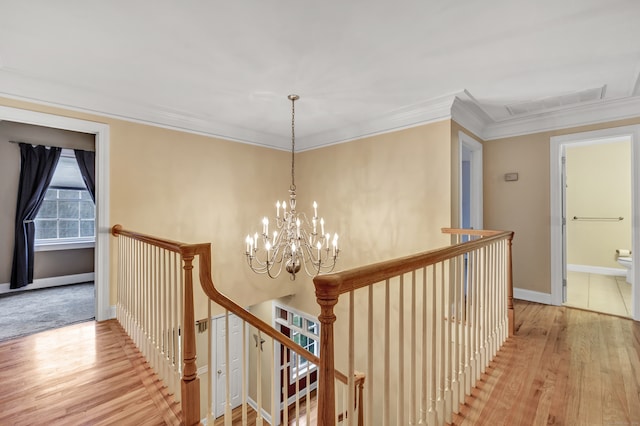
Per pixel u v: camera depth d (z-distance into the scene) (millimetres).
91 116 2820
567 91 2760
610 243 4875
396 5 1612
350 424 994
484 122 3656
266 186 4254
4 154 4012
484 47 2029
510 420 1532
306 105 3102
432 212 3086
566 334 2580
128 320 2611
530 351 2260
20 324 2916
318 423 918
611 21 1746
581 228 5109
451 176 2971
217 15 1692
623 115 2977
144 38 1917
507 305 2559
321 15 1695
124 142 3012
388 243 3457
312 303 4367
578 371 1979
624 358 2148
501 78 2494
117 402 1762
